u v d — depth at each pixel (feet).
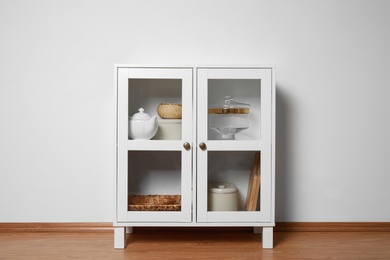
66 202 5.36
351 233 5.31
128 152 4.58
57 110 5.37
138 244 4.72
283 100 5.41
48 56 5.36
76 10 5.37
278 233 5.31
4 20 5.34
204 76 4.56
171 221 4.58
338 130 5.41
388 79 5.42
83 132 5.37
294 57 5.40
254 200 4.59
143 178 4.62
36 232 5.32
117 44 5.38
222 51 5.39
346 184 5.42
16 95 5.34
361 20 5.36
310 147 5.42
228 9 5.39
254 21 5.40
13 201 5.33
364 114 5.37
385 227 5.39
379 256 4.25
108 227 5.35
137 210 4.57
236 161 4.62
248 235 5.15
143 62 5.38
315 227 5.40
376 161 5.36
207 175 4.59
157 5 5.39
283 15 5.41
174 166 4.61
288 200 5.41
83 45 5.37
